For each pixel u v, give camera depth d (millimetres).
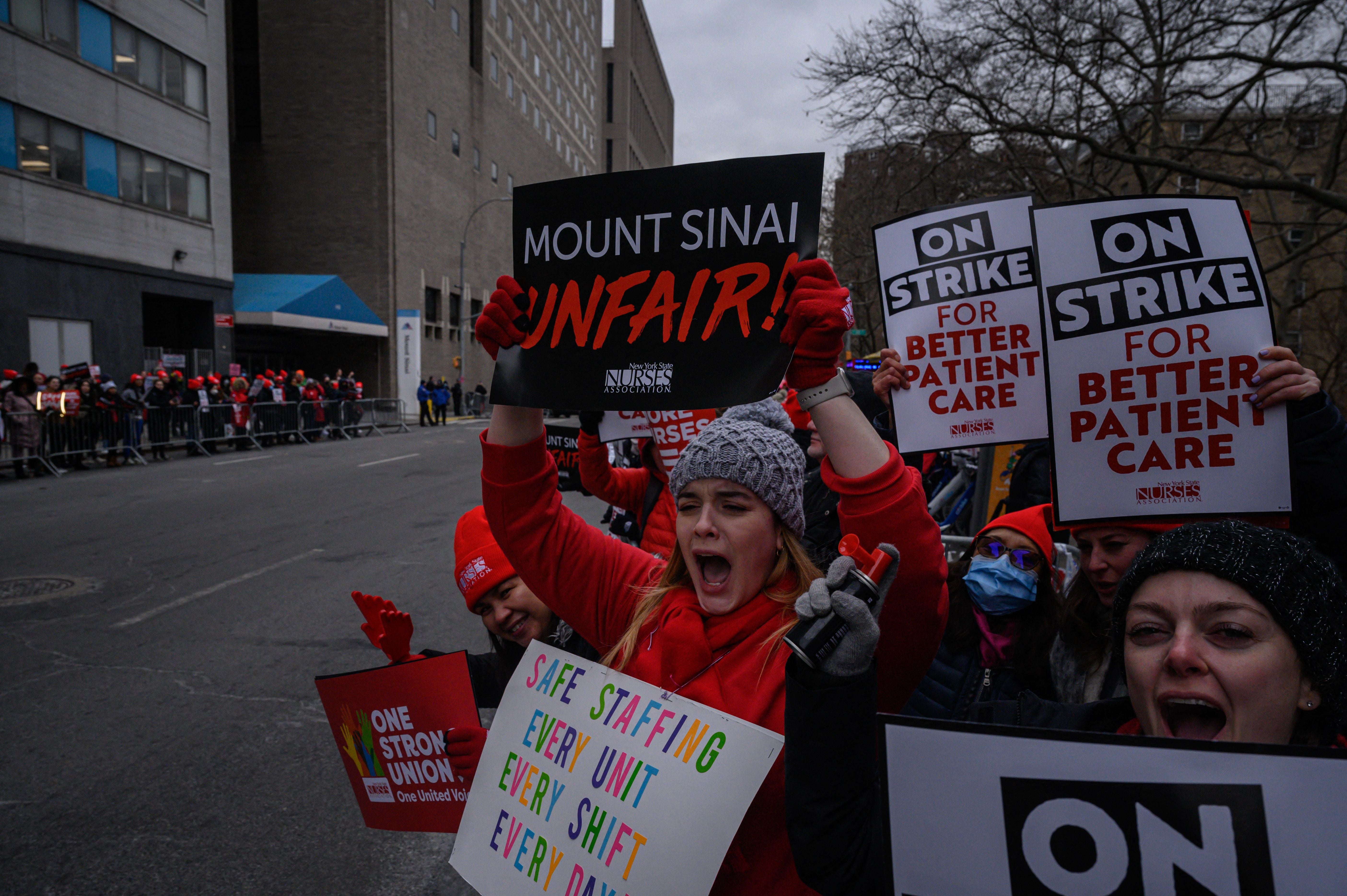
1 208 18812
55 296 20250
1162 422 2004
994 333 2656
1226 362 1973
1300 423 1923
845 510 1363
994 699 2178
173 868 3029
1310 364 18797
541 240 1678
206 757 3910
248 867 3039
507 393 1694
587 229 1629
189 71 24734
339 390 26266
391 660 2010
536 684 1729
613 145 90938
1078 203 2078
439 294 39281
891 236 2805
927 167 13523
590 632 1793
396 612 2004
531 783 1624
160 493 12562
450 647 5477
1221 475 1968
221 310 26203
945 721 1146
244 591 6973
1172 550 1146
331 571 7691
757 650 1440
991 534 2213
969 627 2254
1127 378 2031
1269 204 15023
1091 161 12914
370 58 33188
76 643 5586
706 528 1471
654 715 1470
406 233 35281
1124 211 2051
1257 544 1115
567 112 63812
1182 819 1044
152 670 5074
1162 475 2000
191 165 24844
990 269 2656
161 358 23375
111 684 4840
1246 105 12820
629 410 1535
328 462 17812
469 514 2211
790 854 1348
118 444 16078
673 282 1542
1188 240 2014
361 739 2033
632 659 1619
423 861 3088
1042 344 2098
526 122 52344
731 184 1505
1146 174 14844
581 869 1465
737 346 1466
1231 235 1996
